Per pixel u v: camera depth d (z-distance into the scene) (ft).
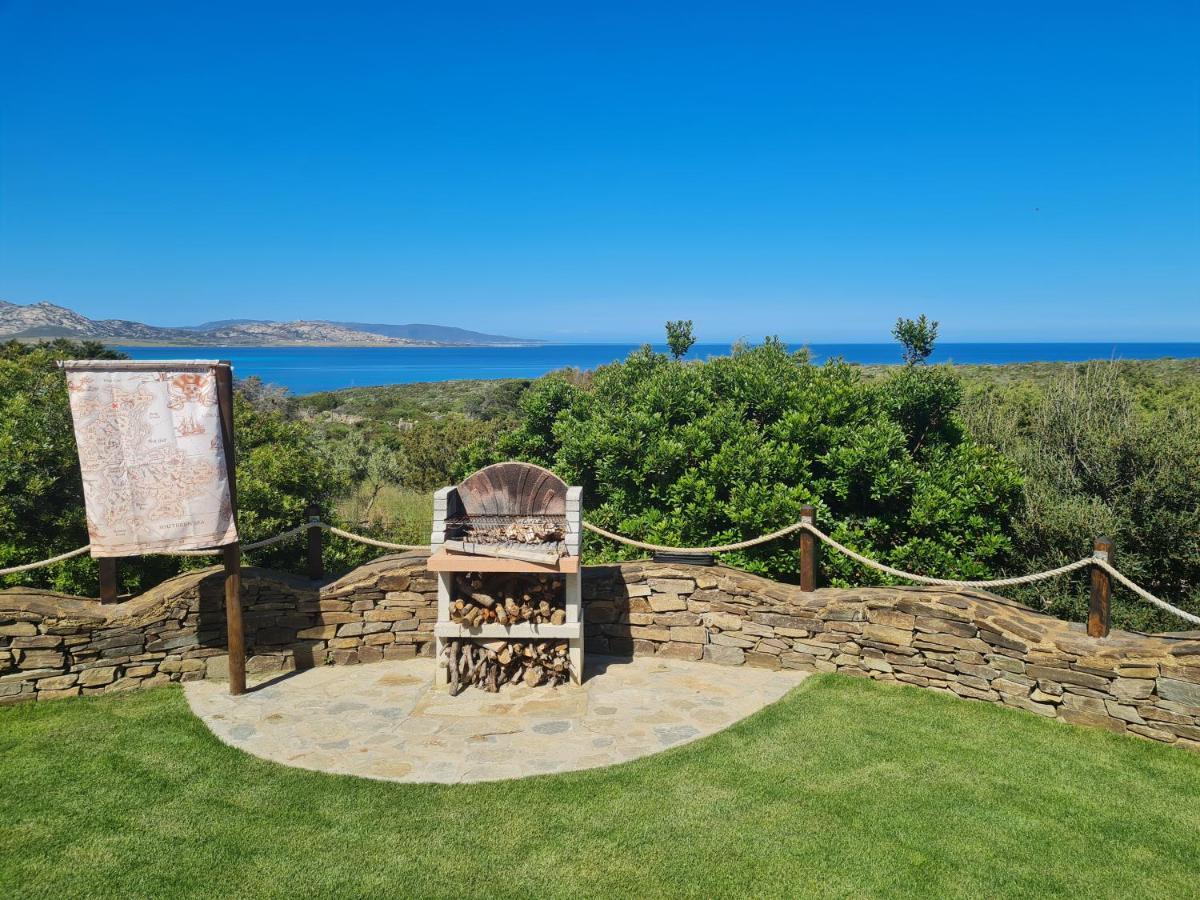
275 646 22.80
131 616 21.24
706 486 27.84
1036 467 30.91
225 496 20.26
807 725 19.10
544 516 22.98
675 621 23.84
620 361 39.14
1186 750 17.43
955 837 14.34
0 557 23.80
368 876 13.25
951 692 20.75
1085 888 12.91
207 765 17.16
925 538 27.14
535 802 15.61
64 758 17.44
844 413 29.45
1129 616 25.22
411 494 48.44
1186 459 26.86
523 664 21.85
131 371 19.06
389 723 19.38
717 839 14.30
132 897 12.66
